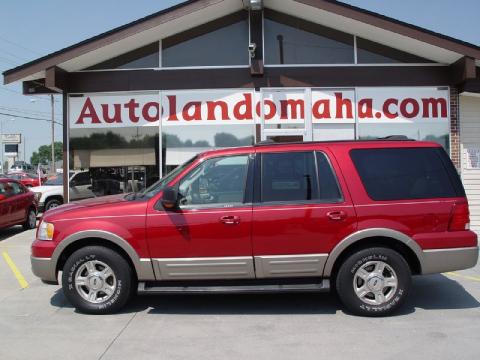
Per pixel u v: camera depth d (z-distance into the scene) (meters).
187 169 5.86
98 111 11.73
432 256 5.64
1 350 4.82
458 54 10.90
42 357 4.64
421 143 5.92
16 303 6.45
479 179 12.02
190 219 5.65
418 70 11.67
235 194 5.76
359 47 11.73
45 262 5.80
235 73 11.67
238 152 5.90
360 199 5.67
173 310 6.04
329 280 5.72
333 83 11.65
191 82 11.68
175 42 11.80
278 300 6.43
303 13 11.38
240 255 5.65
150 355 4.66
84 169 11.72
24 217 13.83
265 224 5.62
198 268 5.67
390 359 4.51
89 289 5.85
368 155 5.85
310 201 5.70
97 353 4.72
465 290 6.88
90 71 11.71
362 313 5.69
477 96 11.95
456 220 5.70
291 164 5.84
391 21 10.61
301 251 5.64
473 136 12.05
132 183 11.66
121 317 5.78
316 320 5.63
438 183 5.78
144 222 5.69
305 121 11.63
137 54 11.79
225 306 6.20
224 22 11.78
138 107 11.72
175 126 11.68
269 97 11.67
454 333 5.17
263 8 11.59
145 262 5.69
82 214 5.82
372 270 5.71
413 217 5.66
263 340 5.02
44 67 10.88
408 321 5.56
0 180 13.08
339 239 5.62
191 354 4.68
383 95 11.66
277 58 11.74
